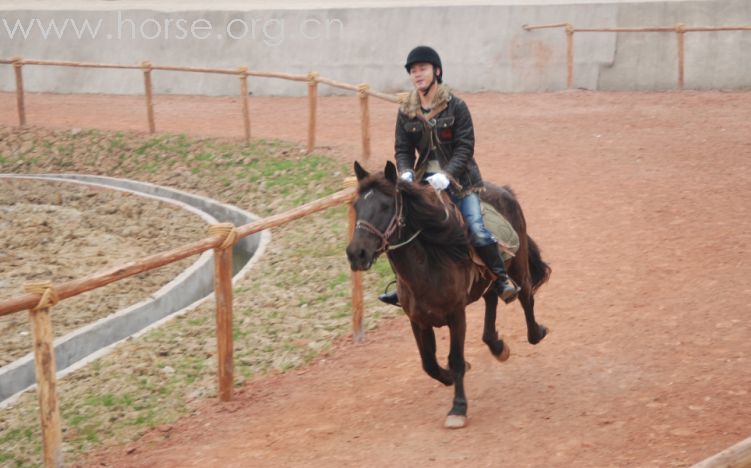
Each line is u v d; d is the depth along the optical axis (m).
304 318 11.60
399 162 7.96
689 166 16.08
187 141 20.78
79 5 30.30
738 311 9.83
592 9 23.88
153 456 8.36
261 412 9.09
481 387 8.83
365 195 7.16
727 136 17.97
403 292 7.67
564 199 14.83
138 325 12.34
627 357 9.06
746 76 22.64
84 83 27.44
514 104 22.56
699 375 8.38
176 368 10.41
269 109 23.72
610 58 23.59
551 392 8.48
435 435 7.90
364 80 25.06
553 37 24.05
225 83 26.12
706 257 11.66
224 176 18.80
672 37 23.28
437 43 25.00
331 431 8.34
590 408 8.02
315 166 17.95
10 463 8.71
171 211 17.41
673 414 7.64
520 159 17.42
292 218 10.12
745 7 22.81
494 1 26.48
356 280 10.59
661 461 6.82
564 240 13.01
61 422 9.30
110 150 21.11
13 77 28.23
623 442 7.25
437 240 7.35
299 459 7.82
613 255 12.19
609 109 21.25
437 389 8.97
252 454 8.08
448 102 7.73
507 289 7.99
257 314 11.86
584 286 11.25
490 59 24.50
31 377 10.73
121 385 10.05
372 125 20.88
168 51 26.92
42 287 7.52
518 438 7.61
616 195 14.77
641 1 23.78
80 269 14.55
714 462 4.35
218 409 9.32
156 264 8.64
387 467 7.39
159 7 28.66
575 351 9.39
